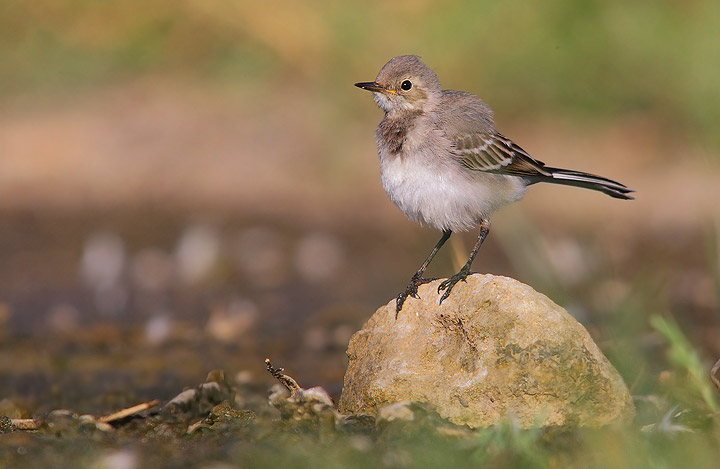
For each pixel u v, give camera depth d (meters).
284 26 23.23
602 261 14.98
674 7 22.06
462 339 7.99
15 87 23.53
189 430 8.14
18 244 17.00
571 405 7.72
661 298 13.04
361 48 22.59
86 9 24.36
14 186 19.64
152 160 20.64
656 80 21.53
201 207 18.81
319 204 19.02
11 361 11.90
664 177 19.36
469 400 7.78
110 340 12.84
